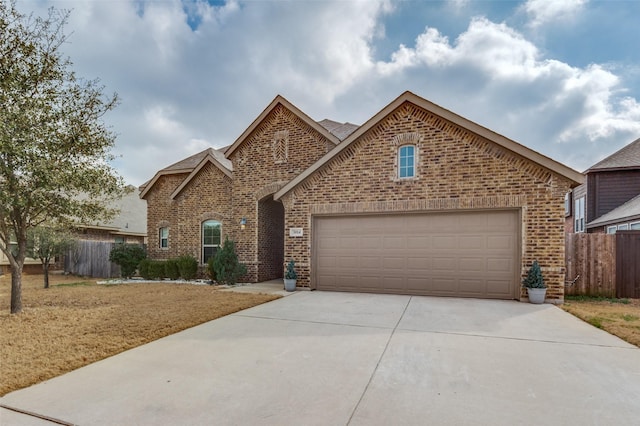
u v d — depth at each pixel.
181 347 5.18
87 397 3.58
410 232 10.02
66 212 7.86
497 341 5.38
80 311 7.69
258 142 13.70
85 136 7.86
